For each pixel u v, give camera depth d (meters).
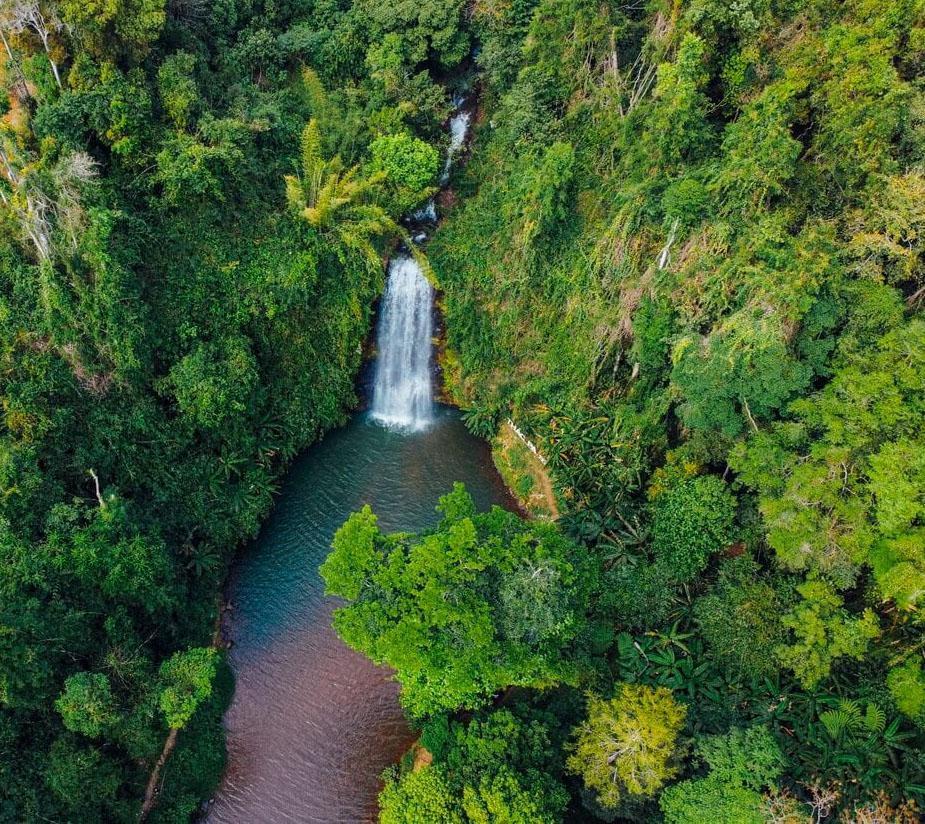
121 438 26.69
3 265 25.00
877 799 18.47
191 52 31.42
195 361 28.05
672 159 27.45
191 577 27.50
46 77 25.73
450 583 19.08
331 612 28.16
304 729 24.73
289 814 22.73
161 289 28.55
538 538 20.86
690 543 24.45
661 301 26.66
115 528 23.48
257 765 23.88
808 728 21.05
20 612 19.97
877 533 19.98
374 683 25.98
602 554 27.00
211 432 29.78
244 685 25.89
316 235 32.16
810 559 21.27
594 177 31.98
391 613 19.33
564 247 32.22
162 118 28.50
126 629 22.94
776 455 22.20
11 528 22.12
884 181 21.97
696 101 26.20
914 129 22.05
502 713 21.45
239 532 29.97
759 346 21.94
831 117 23.25
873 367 21.19
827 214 24.17
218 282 29.94
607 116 31.58
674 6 26.92
